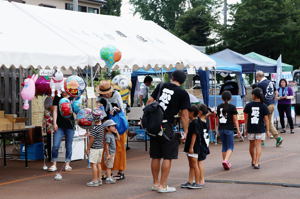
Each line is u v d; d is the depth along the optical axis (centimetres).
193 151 876
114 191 876
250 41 3447
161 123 829
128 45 1321
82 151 1271
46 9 1302
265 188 873
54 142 1098
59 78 1073
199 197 813
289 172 1032
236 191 852
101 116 902
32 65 1022
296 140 1638
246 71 1948
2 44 1005
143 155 1350
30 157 1282
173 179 980
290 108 1853
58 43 1122
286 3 3453
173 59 1390
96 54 1148
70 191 884
